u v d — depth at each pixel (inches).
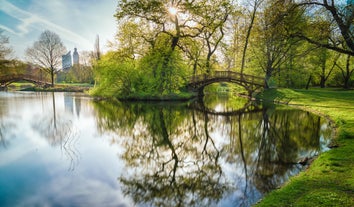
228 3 1114.1
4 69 1808.6
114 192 243.1
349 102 776.9
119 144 437.4
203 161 349.7
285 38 431.5
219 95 1759.4
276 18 405.7
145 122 654.5
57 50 2060.8
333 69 1418.6
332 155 269.3
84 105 977.5
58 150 385.7
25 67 2187.5
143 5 1036.5
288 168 288.7
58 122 627.5
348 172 218.8
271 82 1327.5
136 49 1182.3
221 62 1526.8
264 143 430.9
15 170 294.8
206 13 1122.7
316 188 192.5
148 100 1127.0
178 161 351.9
